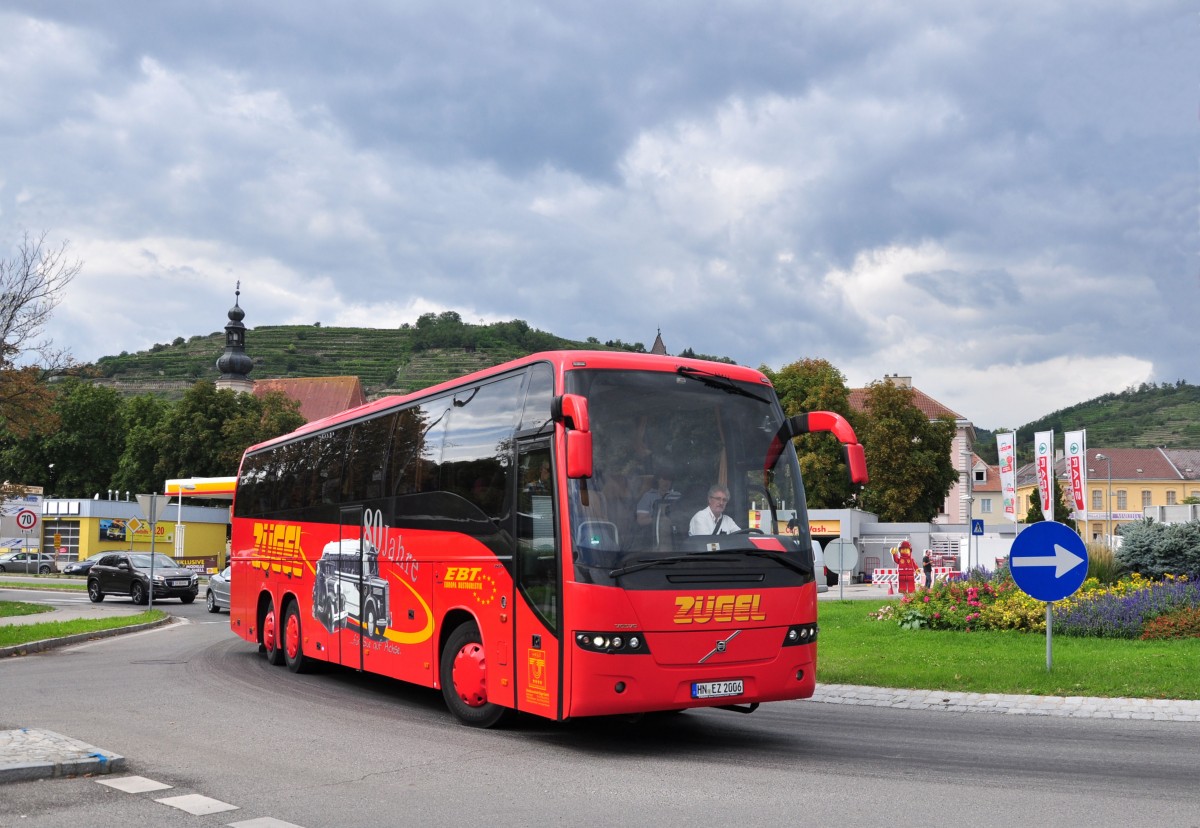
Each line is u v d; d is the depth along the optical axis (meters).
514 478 10.52
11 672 17.12
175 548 69.19
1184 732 10.48
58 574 69.75
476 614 10.98
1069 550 13.84
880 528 63.94
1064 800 7.52
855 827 6.77
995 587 21.16
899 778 8.37
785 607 9.91
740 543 9.84
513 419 10.72
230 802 7.54
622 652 9.22
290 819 7.06
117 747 9.73
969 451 104.50
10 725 11.06
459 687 11.21
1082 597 19.47
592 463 9.18
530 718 11.66
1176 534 22.78
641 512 9.62
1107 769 8.66
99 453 90.44
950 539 63.31
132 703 12.90
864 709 12.35
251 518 19.22
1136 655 15.27
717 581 9.63
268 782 8.24
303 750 9.68
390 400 14.09
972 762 9.02
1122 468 126.75
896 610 22.03
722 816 7.11
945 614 20.17
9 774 8.03
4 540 81.31
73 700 13.17
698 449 10.04
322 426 16.33
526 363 10.72
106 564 42.81
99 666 17.86
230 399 83.94
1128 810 7.21
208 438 81.50
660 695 9.30
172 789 7.95
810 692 10.05
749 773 8.64
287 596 17.19
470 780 8.37
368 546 13.92
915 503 70.00
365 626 13.87
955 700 12.61
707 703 9.48
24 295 34.38
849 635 19.89
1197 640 16.97
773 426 10.48
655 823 6.92
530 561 10.08
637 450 9.81
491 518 10.83
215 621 32.22
